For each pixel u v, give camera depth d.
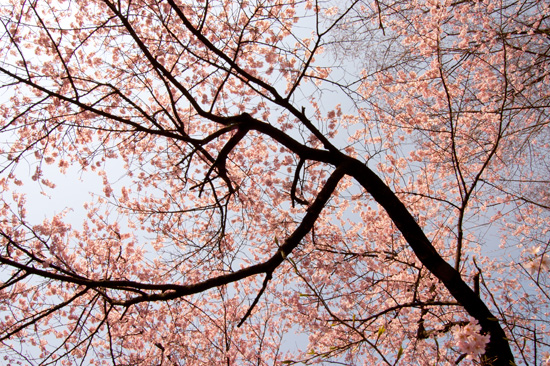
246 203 6.70
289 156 6.35
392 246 6.26
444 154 6.57
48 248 5.08
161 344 6.68
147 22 6.45
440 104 6.60
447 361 4.05
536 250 2.56
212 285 3.95
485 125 6.42
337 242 6.48
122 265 6.77
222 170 5.11
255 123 4.78
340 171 4.40
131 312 6.27
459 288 4.11
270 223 6.49
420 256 4.35
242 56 6.68
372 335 5.59
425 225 6.80
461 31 6.30
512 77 6.24
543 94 6.24
